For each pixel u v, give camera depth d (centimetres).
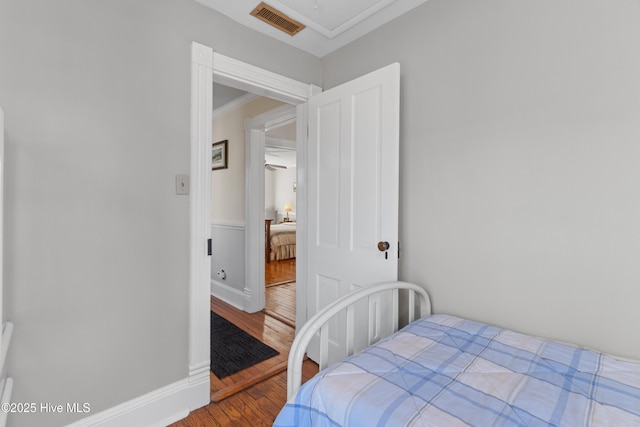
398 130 176
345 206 205
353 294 139
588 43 128
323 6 182
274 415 173
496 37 153
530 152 143
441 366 108
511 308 150
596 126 127
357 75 219
